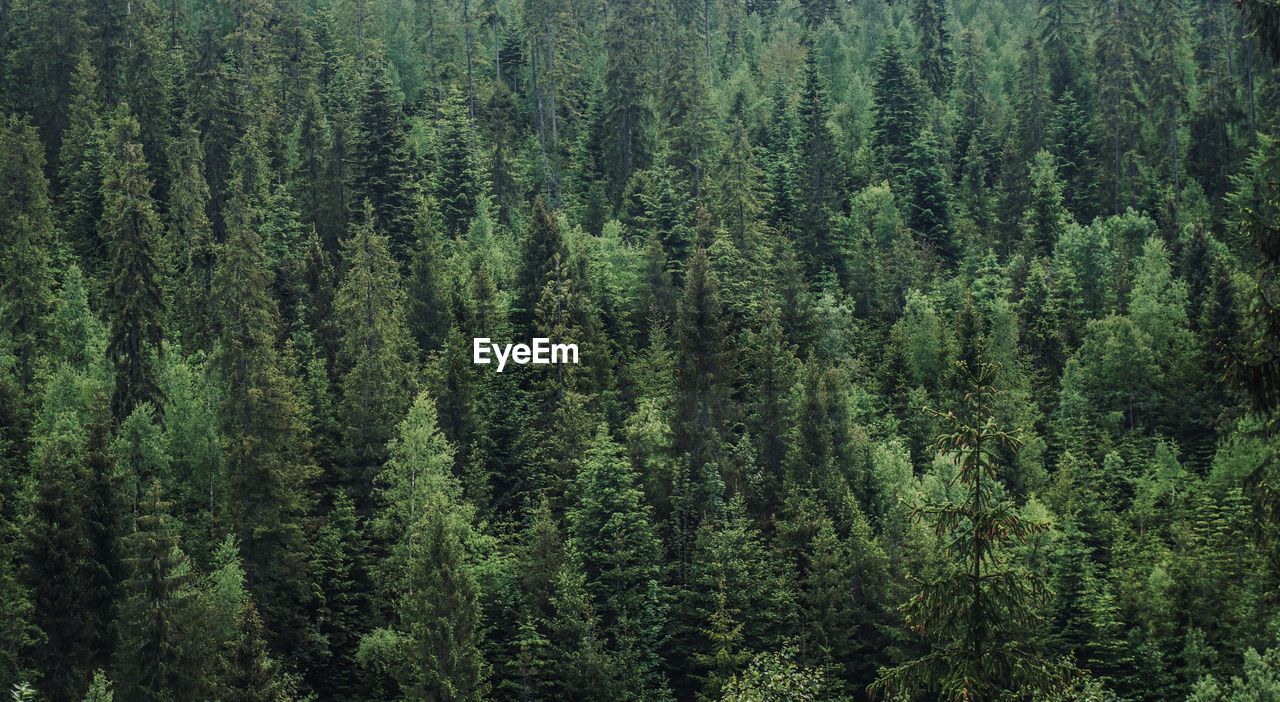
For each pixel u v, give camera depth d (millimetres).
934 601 22422
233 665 53188
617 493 68250
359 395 73250
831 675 62281
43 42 123438
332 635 64812
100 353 72438
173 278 91625
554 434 77938
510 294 92250
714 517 69688
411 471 65562
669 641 67062
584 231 122500
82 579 53844
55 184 115312
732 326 92188
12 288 77125
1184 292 100312
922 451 80000
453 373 77625
